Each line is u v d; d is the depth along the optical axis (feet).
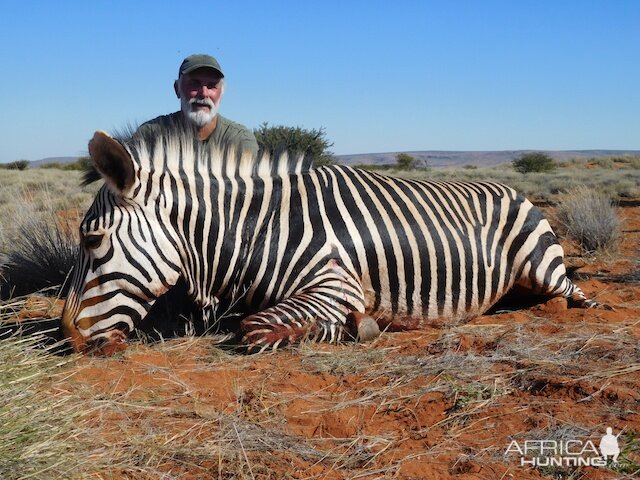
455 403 12.23
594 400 12.14
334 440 11.10
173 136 15.93
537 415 11.69
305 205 16.11
